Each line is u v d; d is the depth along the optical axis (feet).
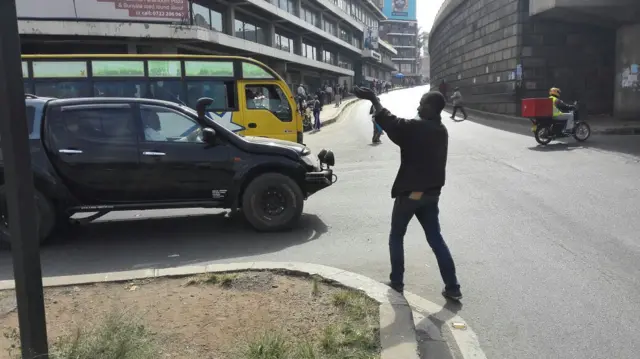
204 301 13.82
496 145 50.29
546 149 46.03
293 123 43.42
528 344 12.53
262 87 42.96
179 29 80.28
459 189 30.78
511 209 25.64
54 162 21.26
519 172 35.60
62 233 23.85
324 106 133.59
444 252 15.14
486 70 87.20
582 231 21.53
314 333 11.93
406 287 16.31
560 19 72.84
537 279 16.58
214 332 12.01
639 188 28.91
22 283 9.15
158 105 22.30
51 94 40.45
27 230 9.07
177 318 12.76
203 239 22.39
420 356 11.38
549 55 74.69
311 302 13.69
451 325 13.53
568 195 28.02
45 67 40.34
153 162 21.89
